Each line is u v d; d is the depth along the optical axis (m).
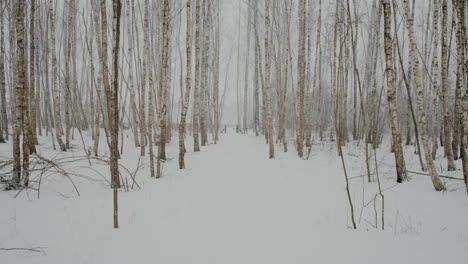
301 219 4.55
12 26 14.45
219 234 3.91
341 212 4.89
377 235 3.81
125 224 4.21
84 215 4.53
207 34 16.95
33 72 12.93
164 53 8.61
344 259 3.14
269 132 12.05
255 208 5.15
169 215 4.69
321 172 8.77
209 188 6.76
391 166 9.14
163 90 8.38
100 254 3.22
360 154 12.38
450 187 6.28
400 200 5.39
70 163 9.21
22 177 5.98
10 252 3.19
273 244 3.58
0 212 4.46
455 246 3.37
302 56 12.48
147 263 3.04
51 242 3.49
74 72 17.75
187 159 11.66
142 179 7.77
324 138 19.06
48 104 16.69
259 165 10.27
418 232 3.84
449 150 8.65
